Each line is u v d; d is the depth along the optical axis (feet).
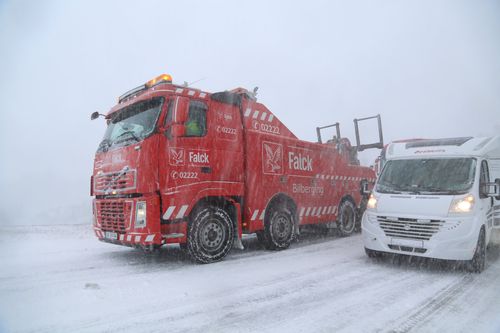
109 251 25.02
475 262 18.37
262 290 15.31
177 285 16.05
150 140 18.58
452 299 14.47
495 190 19.53
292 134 27.20
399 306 13.55
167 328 11.41
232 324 11.72
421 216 18.84
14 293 14.92
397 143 24.48
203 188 20.36
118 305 13.48
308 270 18.97
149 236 18.10
